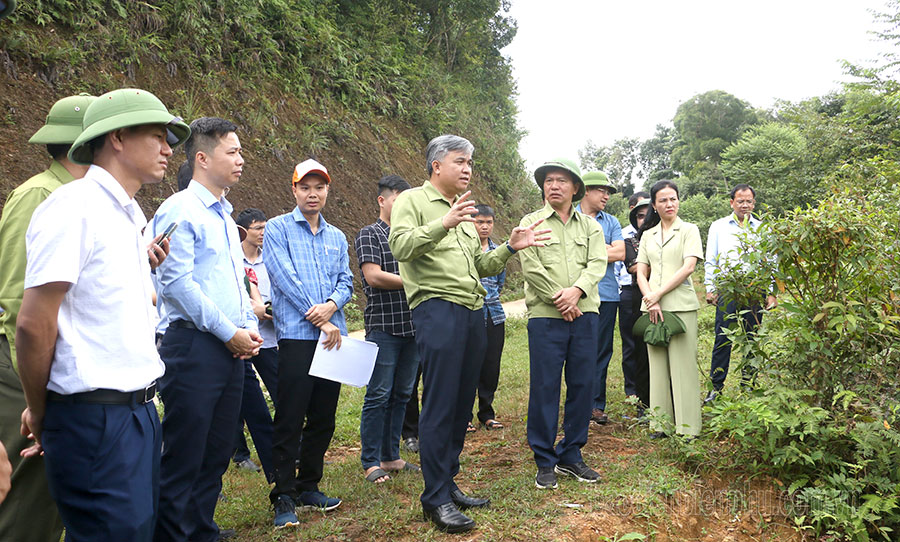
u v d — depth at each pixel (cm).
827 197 427
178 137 267
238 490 408
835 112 2627
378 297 425
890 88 1708
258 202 1197
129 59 1126
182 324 288
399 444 468
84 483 211
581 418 408
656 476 403
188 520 298
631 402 503
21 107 932
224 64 1381
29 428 216
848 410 398
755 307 547
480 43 2834
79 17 1105
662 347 496
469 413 356
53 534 263
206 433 290
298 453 377
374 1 2069
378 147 1694
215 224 305
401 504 366
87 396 211
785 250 410
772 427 394
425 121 2017
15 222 254
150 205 1009
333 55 1695
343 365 364
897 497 359
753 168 2122
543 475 390
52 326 201
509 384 716
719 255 464
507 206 2325
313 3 1800
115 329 217
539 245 354
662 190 507
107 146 229
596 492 380
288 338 358
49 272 198
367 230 441
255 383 403
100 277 214
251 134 1302
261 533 337
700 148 4238
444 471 335
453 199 363
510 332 1176
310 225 388
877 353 406
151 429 230
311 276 372
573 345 407
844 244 397
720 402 440
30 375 202
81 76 1045
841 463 379
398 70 1967
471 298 341
